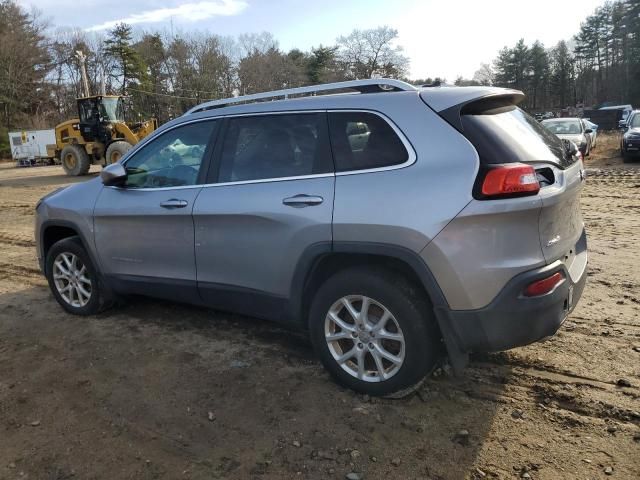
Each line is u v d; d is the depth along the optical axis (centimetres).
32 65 5797
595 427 285
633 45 7519
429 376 342
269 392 335
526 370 346
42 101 6056
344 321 326
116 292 452
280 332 427
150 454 279
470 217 272
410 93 309
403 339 301
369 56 6988
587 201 955
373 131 310
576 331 398
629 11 7544
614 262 568
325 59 7269
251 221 344
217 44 6994
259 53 7138
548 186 286
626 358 354
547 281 279
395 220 287
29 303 520
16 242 829
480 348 288
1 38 5550
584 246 350
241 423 303
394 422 297
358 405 315
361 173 307
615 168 1445
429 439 282
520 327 277
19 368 381
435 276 281
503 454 268
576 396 312
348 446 279
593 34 8694
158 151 411
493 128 291
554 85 9112
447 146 286
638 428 281
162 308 490
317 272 333
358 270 312
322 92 367
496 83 9331
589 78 8794
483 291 275
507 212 269
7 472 268
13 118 5522
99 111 2084
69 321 467
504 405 309
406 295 297
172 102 6962
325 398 325
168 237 394
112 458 277
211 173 375
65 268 482
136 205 409
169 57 6981
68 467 271
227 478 258
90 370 373
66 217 458
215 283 376
